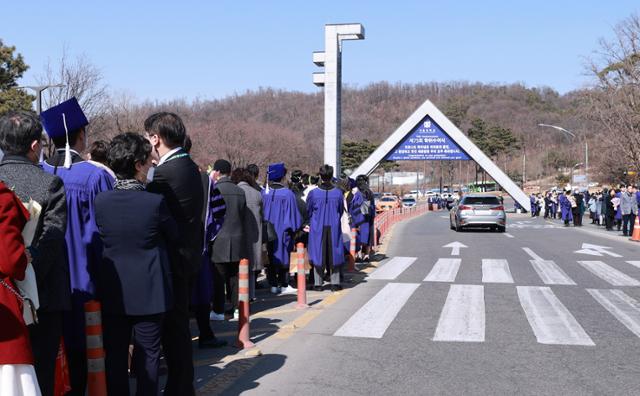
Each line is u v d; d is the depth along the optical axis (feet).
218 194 22.13
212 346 22.71
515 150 399.44
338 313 28.76
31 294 11.88
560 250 59.11
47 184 12.68
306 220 36.40
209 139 216.74
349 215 44.96
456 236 79.66
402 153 147.74
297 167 256.11
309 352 21.89
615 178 147.23
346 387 17.95
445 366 20.03
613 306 30.14
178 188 15.12
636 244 65.92
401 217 140.67
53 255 12.40
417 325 26.02
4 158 13.02
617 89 122.21
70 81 103.40
